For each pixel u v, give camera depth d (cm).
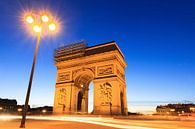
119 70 5328
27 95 1812
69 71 5756
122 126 2289
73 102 5281
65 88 5534
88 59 5491
